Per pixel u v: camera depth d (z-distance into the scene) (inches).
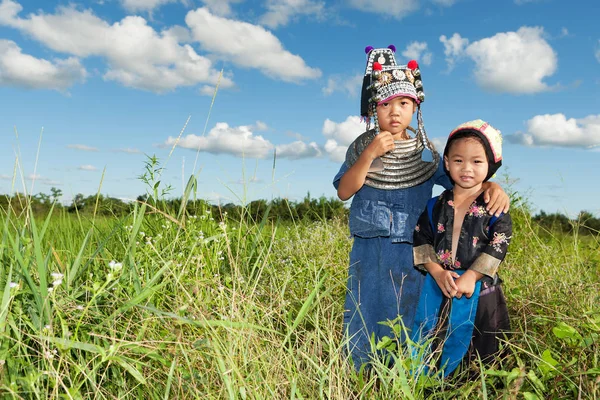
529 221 232.1
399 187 135.2
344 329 137.7
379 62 142.9
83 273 139.6
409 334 130.6
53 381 88.2
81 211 185.2
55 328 101.3
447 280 120.3
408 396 95.5
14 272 112.3
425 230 128.3
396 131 137.4
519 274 190.7
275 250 220.2
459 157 122.6
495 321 121.5
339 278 191.0
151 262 143.4
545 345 125.1
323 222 266.8
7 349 91.6
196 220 179.2
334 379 110.0
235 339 108.0
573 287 151.9
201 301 122.8
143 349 98.6
